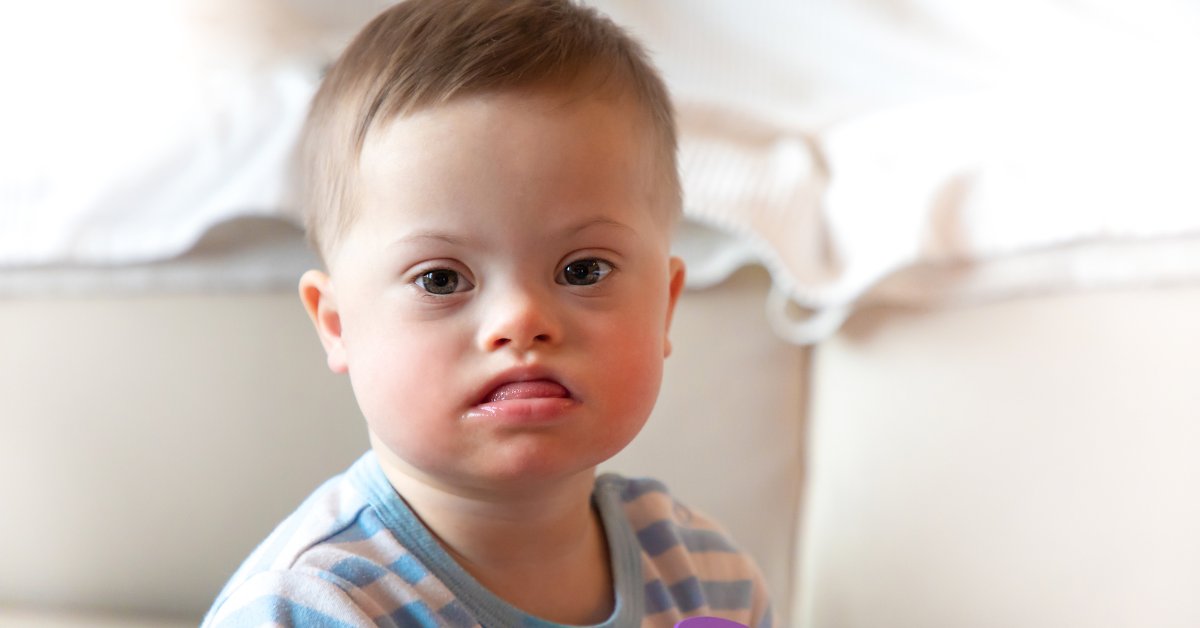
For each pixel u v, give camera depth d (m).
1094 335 0.92
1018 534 0.93
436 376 0.60
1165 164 0.90
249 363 0.97
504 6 0.68
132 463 0.97
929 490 0.95
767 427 1.00
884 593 0.96
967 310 0.96
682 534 0.81
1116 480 0.91
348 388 0.97
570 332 0.61
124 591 0.98
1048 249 0.93
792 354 1.00
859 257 0.96
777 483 1.00
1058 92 0.97
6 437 0.97
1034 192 0.94
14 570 0.98
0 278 0.95
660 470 0.99
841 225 0.98
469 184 0.59
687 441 0.99
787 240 0.96
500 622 0.66
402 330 0.61
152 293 0.96
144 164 0.94
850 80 1.12
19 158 0.95
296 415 0.97
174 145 0.94
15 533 0.97
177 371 0.97
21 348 0.97
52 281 0.95
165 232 0.94
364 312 0.63
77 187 0.94
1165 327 0.91
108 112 0.97
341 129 0.66
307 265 0.95
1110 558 0.91
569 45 0.65
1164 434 0.90
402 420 0.61
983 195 0.95
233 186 0.93
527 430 0.60
